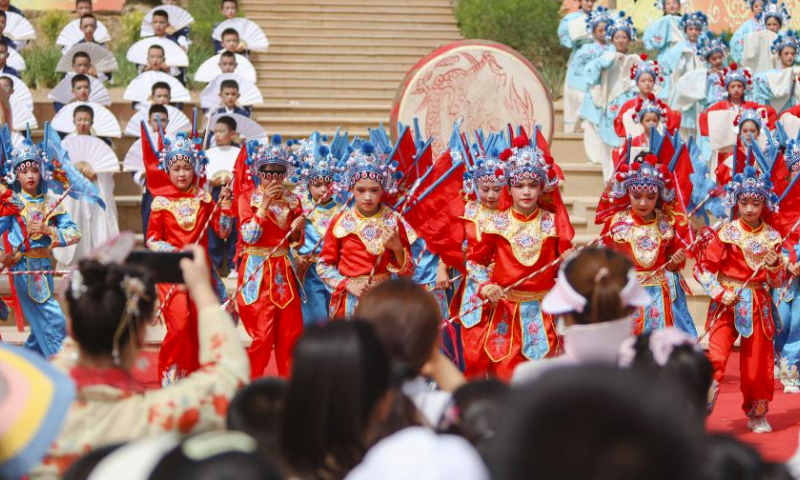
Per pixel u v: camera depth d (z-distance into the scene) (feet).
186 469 9.05
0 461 12.03
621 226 33.19
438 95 50.57
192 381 14.34
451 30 77.77
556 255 31.24
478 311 31.83
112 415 13.87
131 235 14.82
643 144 49.96
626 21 59.82
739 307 32.86
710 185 44.50
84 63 58.54
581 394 6.69
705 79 58.23
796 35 63.72
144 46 60.23
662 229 33.42
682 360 14.56
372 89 71.46
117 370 14.25
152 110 52.75
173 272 15.51
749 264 32.99
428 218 33.45
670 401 6.81
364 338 12.19
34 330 38.50
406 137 34.76
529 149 30.89
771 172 35.91
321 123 64.08
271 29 75.05
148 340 43.80
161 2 81.05
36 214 38.27
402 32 77.00
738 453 10.03
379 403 12.25
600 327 16.01
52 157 41.75
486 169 31.96
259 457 9.32
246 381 14.56
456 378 16.07
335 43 74.43
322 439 11.94
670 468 6.55
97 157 49.75
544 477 6.66
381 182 32.40
